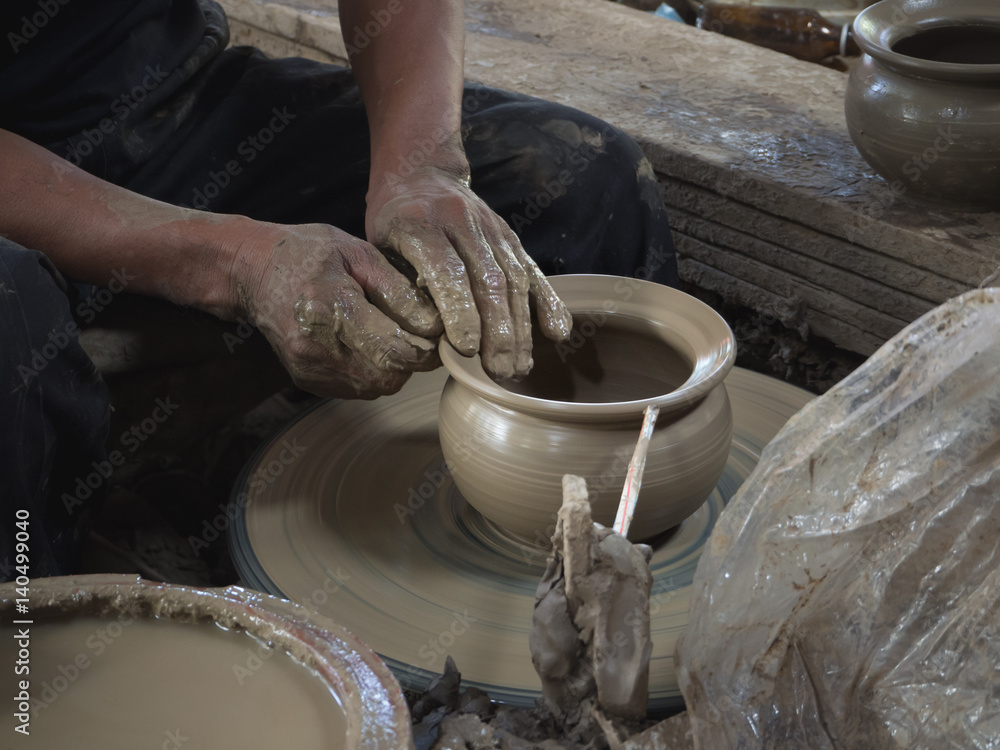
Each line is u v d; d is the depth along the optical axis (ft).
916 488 2.87
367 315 4.40
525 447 3.97
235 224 4.90
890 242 5.94
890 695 2.80
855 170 6.71
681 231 7.27
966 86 5.65
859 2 11.16
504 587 4.22
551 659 3.22
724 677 3.00
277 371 6.45
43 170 4.92
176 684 2.65
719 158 6.84
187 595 2.87
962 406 2.85
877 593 2.87
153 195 6.03
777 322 7.06
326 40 9.84
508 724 3.43
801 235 6.45
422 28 5.81
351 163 6.32
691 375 4.26
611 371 4.90
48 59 5.65
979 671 2.69
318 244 4.61
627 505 3.46
